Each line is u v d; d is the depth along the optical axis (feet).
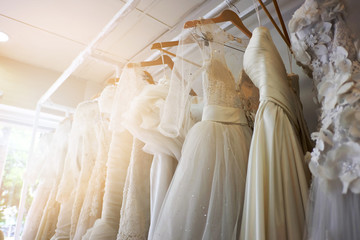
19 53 8.52
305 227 2.22
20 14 6.68
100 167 5.18
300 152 2.81
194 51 4.25
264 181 2.55
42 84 9.25
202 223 2.85
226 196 2.95
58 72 9.68
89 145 5.95
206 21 3.80
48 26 7.14
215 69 3.73
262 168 2.59
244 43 4.24
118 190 4.53
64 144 7.43
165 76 4.97
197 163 3.17
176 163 4.25
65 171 6.26
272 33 5.12
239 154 3.33
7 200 9.41
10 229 9.28
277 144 2.70
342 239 1.84
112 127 4.28
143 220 3.94
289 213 2.43
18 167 9.87
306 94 4.28
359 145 1.97
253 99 4.12
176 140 4.02
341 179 1.95
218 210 2.86
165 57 5.01
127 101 4.49
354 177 1.90
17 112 9.13
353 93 2.17
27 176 7.66
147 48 7.81
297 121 3.28
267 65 3.09
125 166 4.74
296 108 3.33
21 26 7.16
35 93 9.05
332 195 1.98
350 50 2.45
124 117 4.20
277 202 2.46
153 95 4.28
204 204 2.94
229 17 3.96
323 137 2.23
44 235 6.45
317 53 2.64
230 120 3.59
